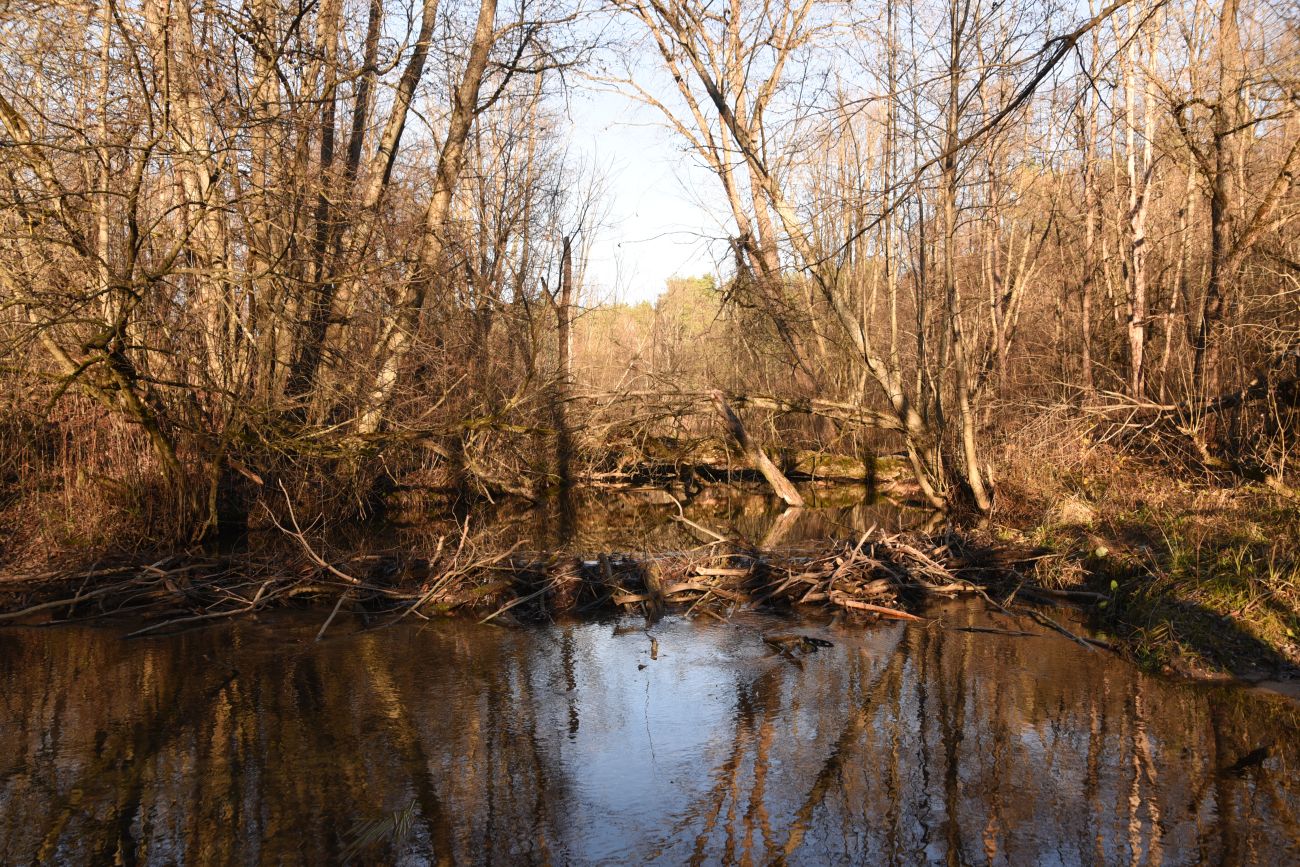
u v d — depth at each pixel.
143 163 10.85
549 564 11.12
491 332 19.55
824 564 11.17
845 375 24.23
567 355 23.41
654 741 6.45
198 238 12.87
